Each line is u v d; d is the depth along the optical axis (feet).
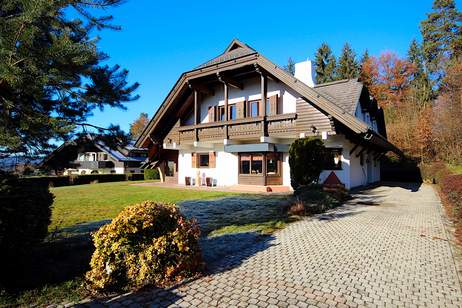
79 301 12.15
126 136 20.43
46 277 13.91
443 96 95.09
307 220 27.89
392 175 88.94
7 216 12.09
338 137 54.80
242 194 50.08
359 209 33.91
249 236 22.39
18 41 13.17
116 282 13.53
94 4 16.34
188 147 70.90
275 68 49.67
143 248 14.01
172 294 12.81
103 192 56.34
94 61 17.12
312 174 41.65
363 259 17.17
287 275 14.83
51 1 13.00
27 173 16.92
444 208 34.73
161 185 73.61
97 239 13.94
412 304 11.90
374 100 71.00
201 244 20.36
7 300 11.77
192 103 69.36
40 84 14.32
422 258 17.34
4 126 14.71
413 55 149.38
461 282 14.02
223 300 12.21
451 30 128.26
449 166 74.18
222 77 56.80
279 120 51.85
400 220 27.84
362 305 11.78
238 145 57.93
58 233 22.72
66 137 17.71
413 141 101.55
